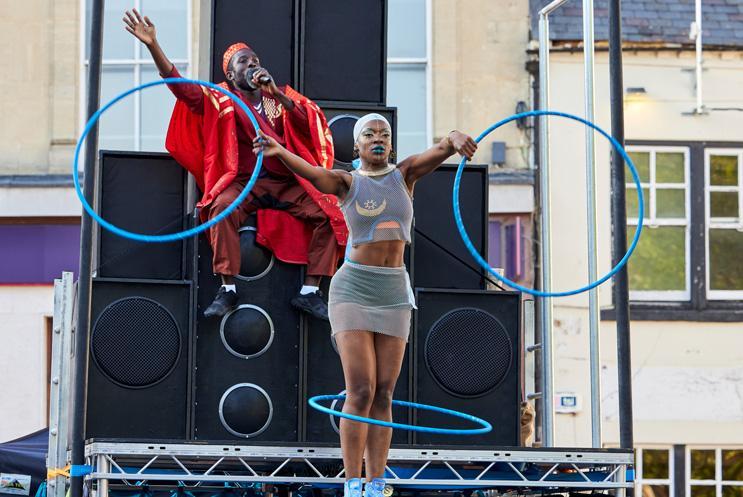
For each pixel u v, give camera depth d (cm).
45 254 1691
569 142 1750
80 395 909
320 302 970
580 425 1720
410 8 1741
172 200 1002
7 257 1689
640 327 1773
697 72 1781
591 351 1020
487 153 1728
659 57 1786
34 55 1720
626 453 920
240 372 967
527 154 1727
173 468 941
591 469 1003
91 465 892
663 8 1792
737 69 1791
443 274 1021
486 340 988
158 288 958
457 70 1734
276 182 979
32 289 1694
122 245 991
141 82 1719
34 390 1689
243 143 976
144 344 949
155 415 949
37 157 1711
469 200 1030
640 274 1781
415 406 923
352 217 821
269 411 967
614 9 1012
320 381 978
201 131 977
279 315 976
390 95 1738
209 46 1009
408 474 941
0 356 1689
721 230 1797
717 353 1781
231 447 867
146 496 955
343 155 1017
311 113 973
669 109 1789
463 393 981
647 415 1764
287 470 959
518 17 1741
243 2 1022
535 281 1712
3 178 1694
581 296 1736
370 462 831
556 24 1748
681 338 1775
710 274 1792
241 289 973
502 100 1733
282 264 980
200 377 962
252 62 973
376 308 823
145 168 1001
